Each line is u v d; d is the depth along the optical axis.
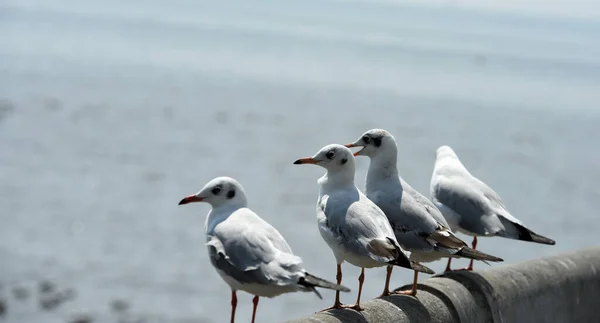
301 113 68.50
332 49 189.50
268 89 88.75
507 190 38.59
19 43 120.44
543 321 8.15
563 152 52.50
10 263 23.42
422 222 7.99
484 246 26.19
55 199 32.03
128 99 70.12
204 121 59.88
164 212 30.59
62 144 45.28
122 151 44.12
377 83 106.69
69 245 25.64
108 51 122.38
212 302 20.88
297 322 6.47
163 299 20.95
